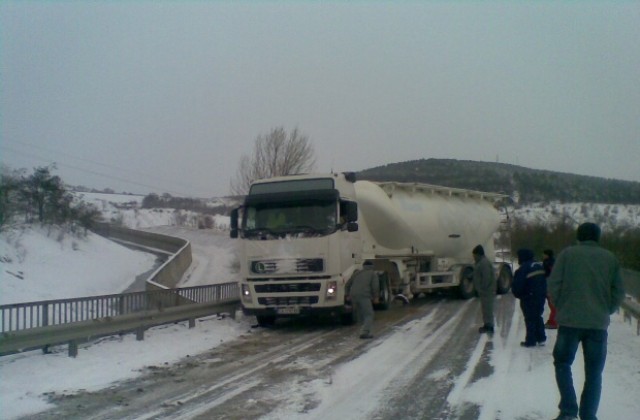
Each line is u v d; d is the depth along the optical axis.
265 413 7.81
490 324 14.27
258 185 16.12
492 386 8.91
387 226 18.86
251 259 15.54
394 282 19.64
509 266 26.34
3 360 10.83
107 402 8.56
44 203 39.41
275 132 38.94
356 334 14.60
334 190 15.56
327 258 15.12
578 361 10.27
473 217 24.08
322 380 9.63
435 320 16.94
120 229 62.19
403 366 10.59
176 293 15.39
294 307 15.17
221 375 10.24
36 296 24.09
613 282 6.87
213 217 93.62
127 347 12.52
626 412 7.34
